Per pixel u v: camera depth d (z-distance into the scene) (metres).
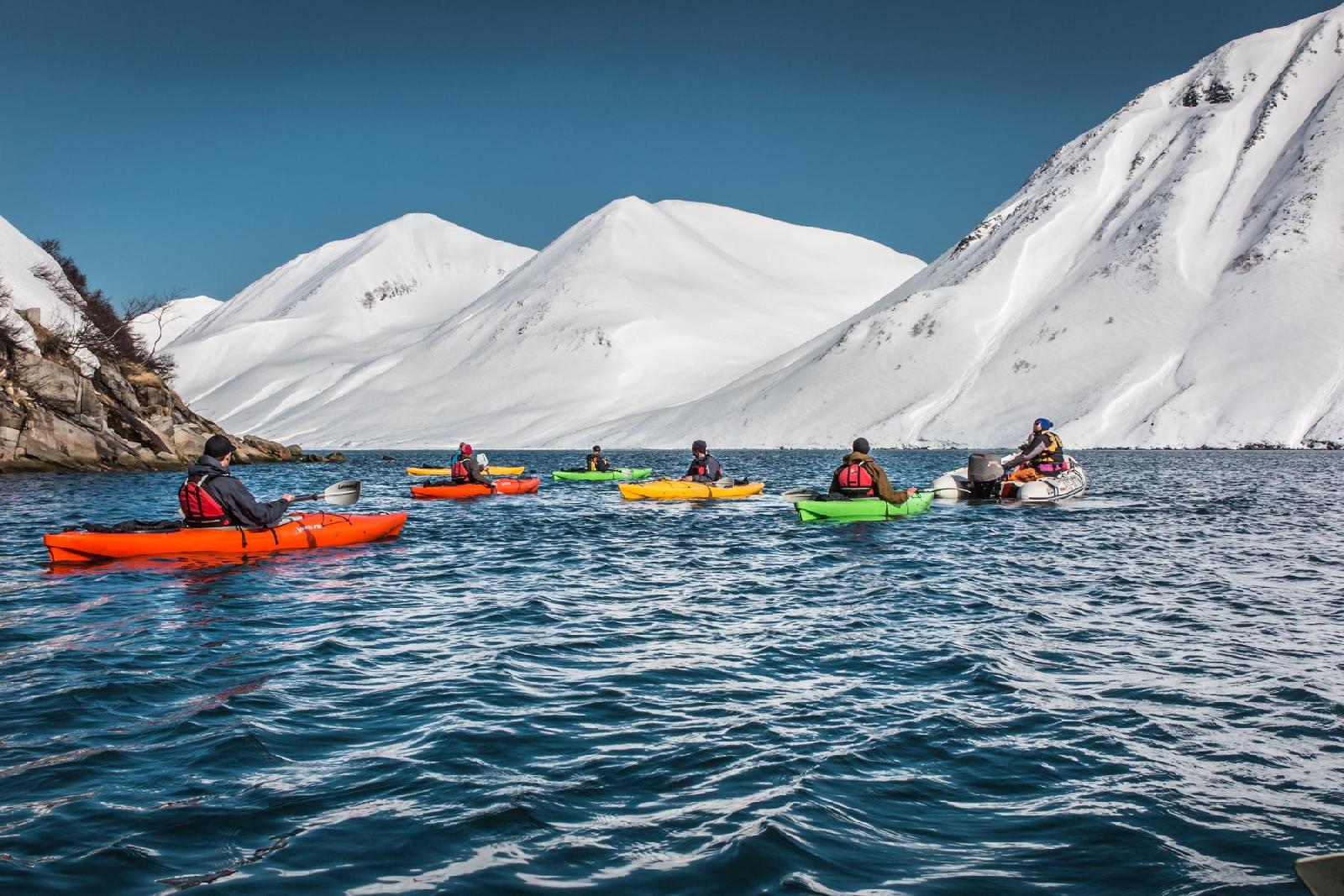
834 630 10.32
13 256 62.75
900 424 98.00
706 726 6.95
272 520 16.02
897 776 5.98
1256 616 11.00
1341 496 29.31
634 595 12.54
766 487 35.12
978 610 11.45
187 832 5.10
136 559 14.66
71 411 48.78
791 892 4.50
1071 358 99.69
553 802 5.53
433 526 20.98
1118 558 15.78
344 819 5.29
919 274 144.75
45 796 5.57
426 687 7.95
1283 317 93.00
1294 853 4.91
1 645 9.40
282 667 8.59
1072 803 5.56
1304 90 129.75
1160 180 126.12
